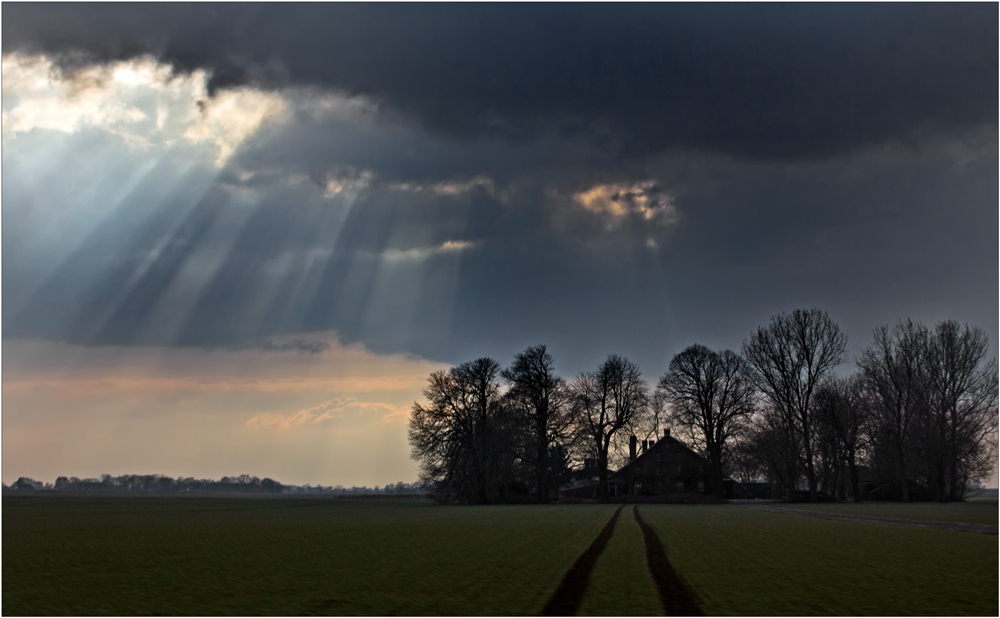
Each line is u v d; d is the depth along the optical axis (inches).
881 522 1733.5
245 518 2271.2
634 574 801.6
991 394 3427.7
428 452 3649.1
